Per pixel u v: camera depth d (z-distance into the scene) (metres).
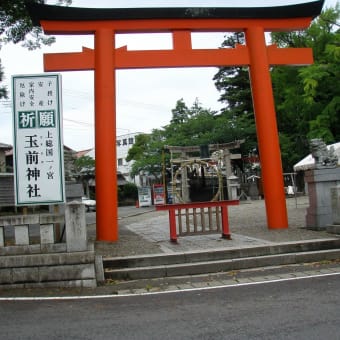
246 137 35.81
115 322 5.24
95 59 11.76
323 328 4.59
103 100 11.57
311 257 8.95
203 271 8.38
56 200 8.04
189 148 27.09
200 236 11.74
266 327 4.73
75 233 7.41
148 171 42.25
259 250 9.05
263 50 12.57
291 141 32.62
